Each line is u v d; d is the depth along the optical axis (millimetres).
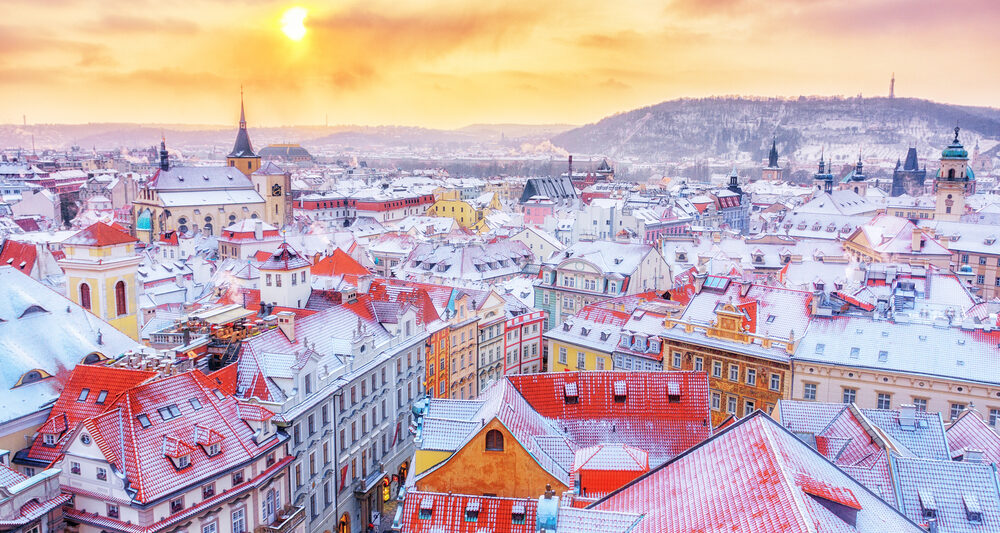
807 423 66625
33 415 64625
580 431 69875
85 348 73562
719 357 95812
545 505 44469
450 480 61562
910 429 63344
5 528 52344
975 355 83875
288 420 69812
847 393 87375
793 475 39219
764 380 92125
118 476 57719
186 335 79188
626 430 70188
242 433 66875
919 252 163250
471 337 114750
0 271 73750
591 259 147125
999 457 58094
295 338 81188
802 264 142625
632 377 72562
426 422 65250
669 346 100188
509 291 150000
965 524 49250
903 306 105625
